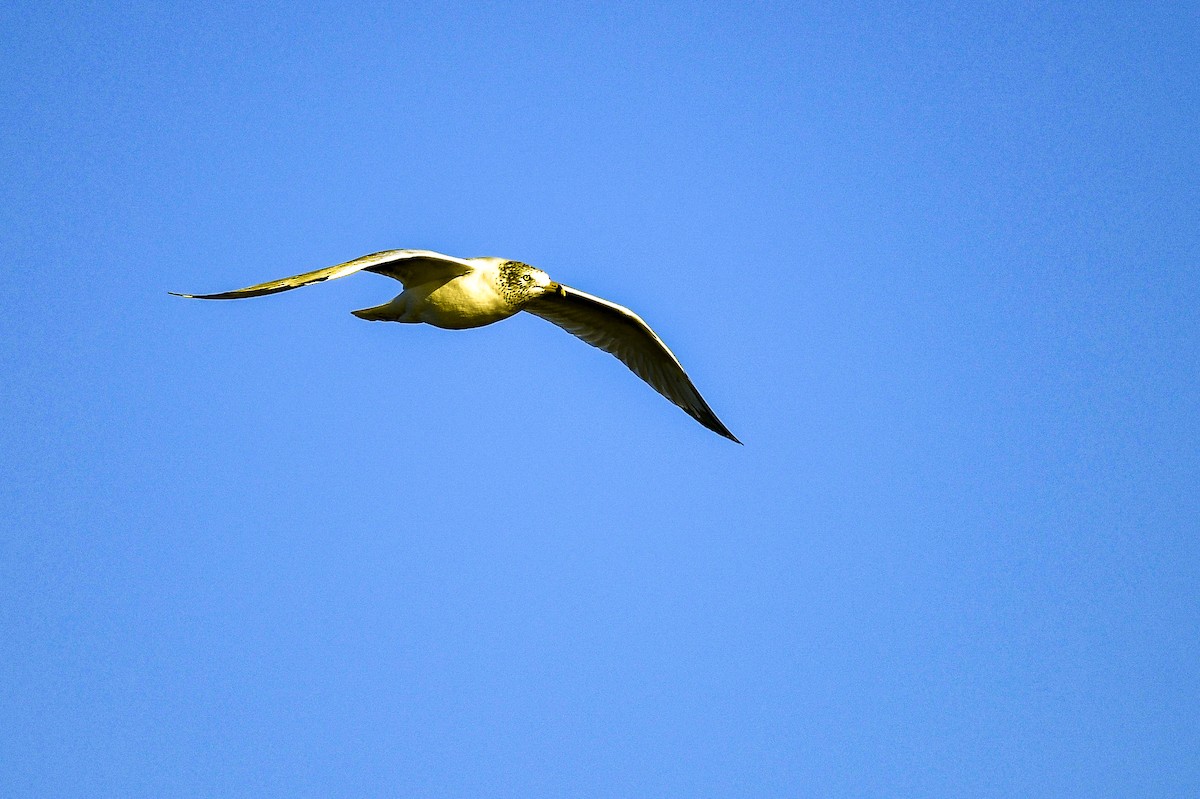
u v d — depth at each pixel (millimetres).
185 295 12766
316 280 13789
